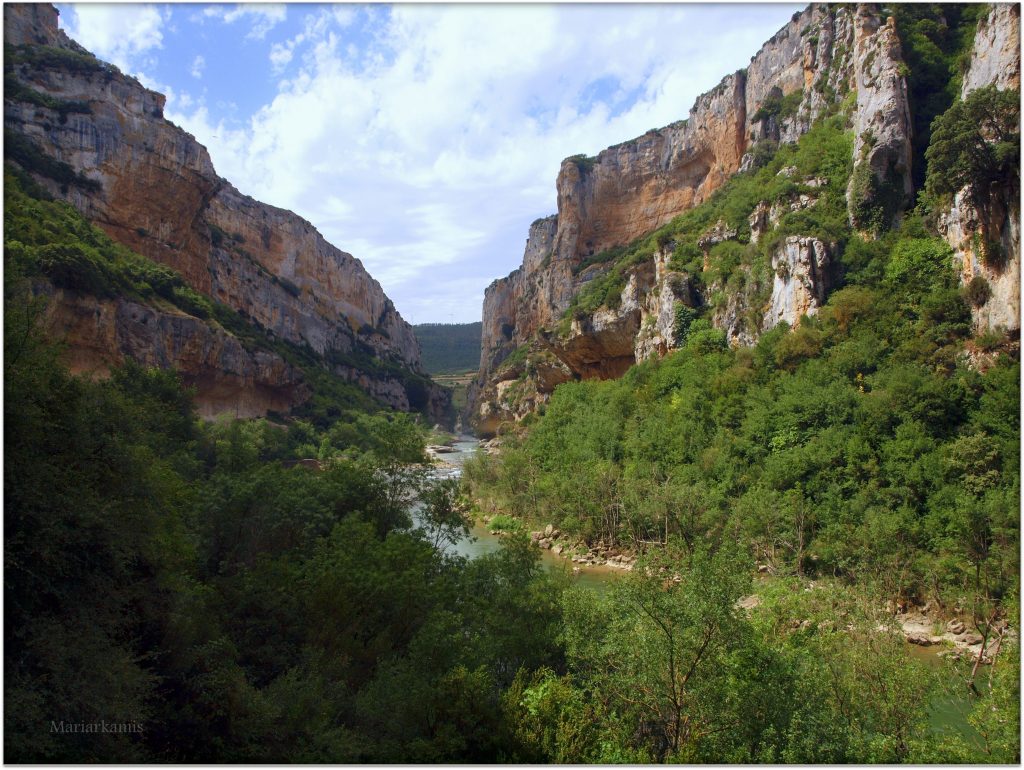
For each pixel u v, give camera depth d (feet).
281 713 46.03
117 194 249.55
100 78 248.52
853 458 120.67
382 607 65.82
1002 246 122.83
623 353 249.34
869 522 108.06
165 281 236.22
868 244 153.69
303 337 436.76
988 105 124.98
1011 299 119.24
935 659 84.84
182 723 43.62
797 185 184.14
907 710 53.88
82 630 38.58
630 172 369.09
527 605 68.74
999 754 47.67
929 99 165.27
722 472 142.31
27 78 234.79
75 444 45.73
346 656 58.34
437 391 627.87
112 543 43.57
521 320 464.65
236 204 411.54
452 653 56.44
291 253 465.06
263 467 96.32
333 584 63.26
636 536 151.33
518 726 49.44
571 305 302.25
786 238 164.96
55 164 229.25
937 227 140.26
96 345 179.01
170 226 279.69
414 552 73.46
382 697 50.44
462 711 49.62
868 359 135.54
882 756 47.78
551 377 297.33
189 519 74.95
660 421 171.83
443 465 312.71
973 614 89.92
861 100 171.22
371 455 109.50
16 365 41.04
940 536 102.22
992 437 107.76
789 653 52.85
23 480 38.42
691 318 200.44
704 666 45.65
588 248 383.86
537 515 183.01
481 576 79.10
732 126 290.15
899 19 180.86
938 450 112.16
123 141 251.39
